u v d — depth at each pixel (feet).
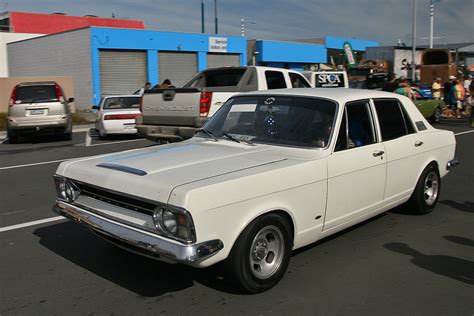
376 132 17.08
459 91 71.67
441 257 15.89
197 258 11.18
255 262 12.92
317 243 17.15
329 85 53.83
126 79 99.09
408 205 20.34
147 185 12.00
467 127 59.21
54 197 24.59
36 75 113.29
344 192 15.25
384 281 13.98
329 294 13.11
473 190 25.71
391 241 17.39
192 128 31.09
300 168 13.70
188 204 11.17
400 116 18.81
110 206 13.12
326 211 14.73
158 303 12.62
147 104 34.27
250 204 12.39
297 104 16.37
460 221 19.89
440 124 62.95
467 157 36.73
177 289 13.43
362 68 93.91
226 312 12.10
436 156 20.49
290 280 13.99
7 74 129.80
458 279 14.15
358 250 16.47
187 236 11.27
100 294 13.17
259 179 12.60
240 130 16.78
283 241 13.47
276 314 11.99
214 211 11.62
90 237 18.04
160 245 11.42
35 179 29.43
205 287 13.55
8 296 13.09
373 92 17.93
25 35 132.77
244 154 14.60
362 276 14.33
